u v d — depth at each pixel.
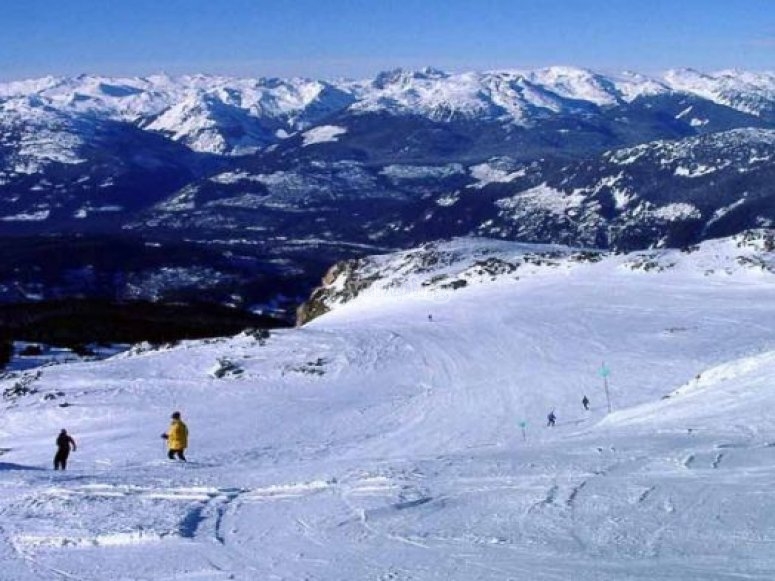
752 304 76.25
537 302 85.12
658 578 11.55
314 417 49.31
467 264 115.75
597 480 17.62
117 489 20.17
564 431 36.66
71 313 117.12
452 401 50.66
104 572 13.34
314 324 90.31
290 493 18.92
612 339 66.06
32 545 15.07
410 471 20.34
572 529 14.23
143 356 71.56
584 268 101.94
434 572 12.53
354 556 13.66
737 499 15.22
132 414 54.34
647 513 14.78
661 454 20.03
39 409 56.66
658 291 86.25
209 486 20.34
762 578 11.28
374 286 115.12
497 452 23.28
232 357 68.12
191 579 12.85
